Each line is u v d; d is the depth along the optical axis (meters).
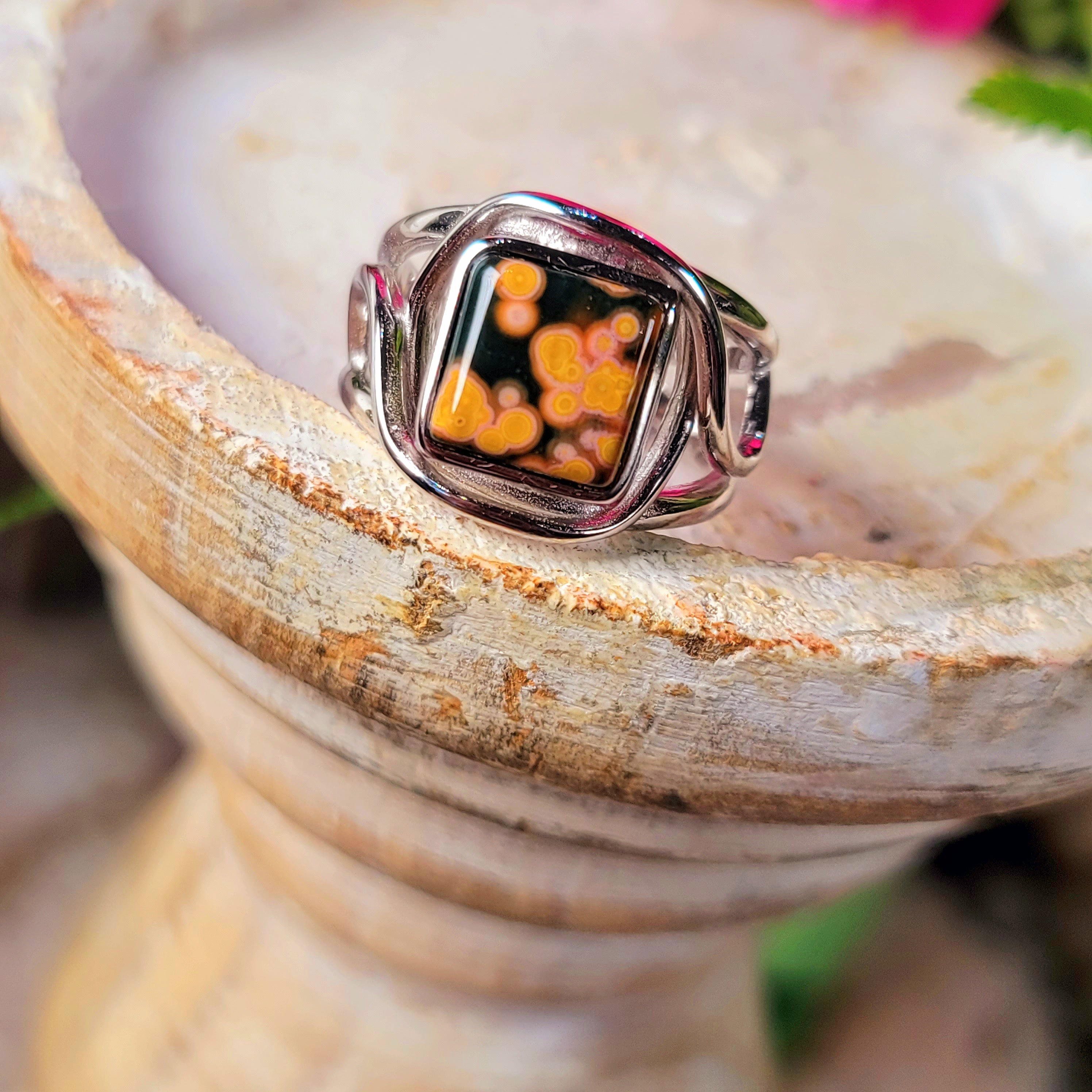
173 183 0.17
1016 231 0.19
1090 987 0.30
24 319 0.15
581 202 0.18
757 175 0.19
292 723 0.15
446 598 0.14
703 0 0.23
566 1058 0.19
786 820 0.14
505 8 0.22
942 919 0.31
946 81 0.21
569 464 0.14
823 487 0.16
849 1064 0.27
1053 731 0.14
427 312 0.14
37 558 0.31
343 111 0.18
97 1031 0.21
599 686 0.14
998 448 0.16
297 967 0.19
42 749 0.30
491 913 0.16
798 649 0.14
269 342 0.16
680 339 0.14
